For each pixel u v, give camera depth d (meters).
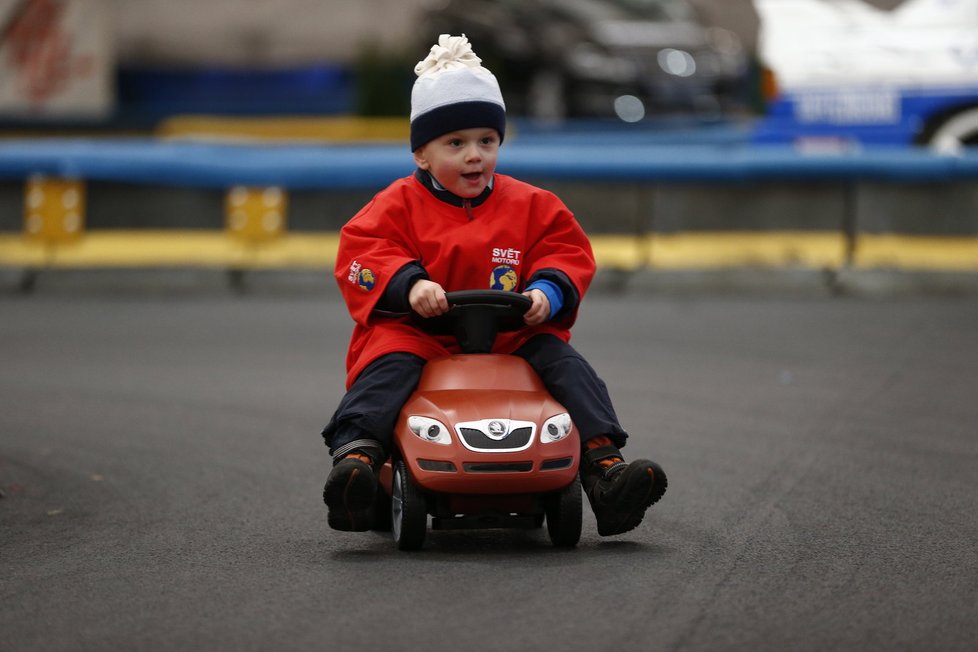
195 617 9.67
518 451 10.85
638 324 25.59
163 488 14.38
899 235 30.11
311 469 15.34
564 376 11.48
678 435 16.81
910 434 16.80
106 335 25.14
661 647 8.89
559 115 45.62
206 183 30.88
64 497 13.98
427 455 10.90
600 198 30.55
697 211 30.48
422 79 11.79
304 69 59.22
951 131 32.16
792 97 32.62
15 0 45.12
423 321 11.88
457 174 11.68
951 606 9.83
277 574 10.81
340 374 21.48
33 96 45.41
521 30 46.28
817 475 14.65
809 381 20.33
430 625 9.36
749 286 29.53
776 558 11.22
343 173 30.70
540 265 11.76
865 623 9.42
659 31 45.28
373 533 12.36
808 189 30.19
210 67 59.94
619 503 11.18
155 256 30.83
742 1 51.62
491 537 12.08
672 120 44.66
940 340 23.67
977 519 12.67
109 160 31.05
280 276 30.12
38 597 10.27
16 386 20.64
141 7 61.16
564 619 9.47
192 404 19.22
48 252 31.12
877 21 32.69
